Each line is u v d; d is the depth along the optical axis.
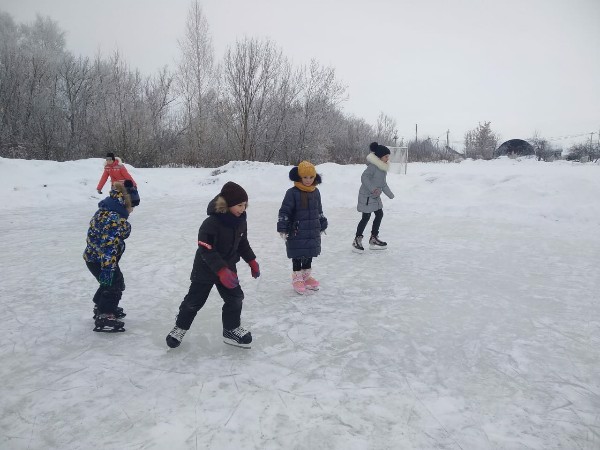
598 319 4.51
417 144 52.19
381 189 7.09
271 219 10.30
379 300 5.05
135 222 9.79
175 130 29.72
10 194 12.29
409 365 3.57
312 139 28.25
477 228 9.13
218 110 26.91
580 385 3.29
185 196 14.30
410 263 6.60
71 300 4.95
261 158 27.81
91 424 2.75
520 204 10.64
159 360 3.59
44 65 32.34
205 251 3.47
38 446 2.54
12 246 7.46
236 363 3.56
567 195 10.52
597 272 6.11
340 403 3.01
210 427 2.73
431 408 2.97
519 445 2.62
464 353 3.78
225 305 3.75
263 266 6.43
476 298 5.11
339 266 6.45
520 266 6.42
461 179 12.62
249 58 25.36
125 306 4.78
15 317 4.45
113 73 31.48
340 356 3.71
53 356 3.64
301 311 4.70
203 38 30.56
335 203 12.40
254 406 2.96
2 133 26.88
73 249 7.27
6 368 3.44
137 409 2.91
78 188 13.45
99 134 26.83
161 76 31.55
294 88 27.70
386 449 2.55
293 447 2.55
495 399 3.09
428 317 4.55
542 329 4.27
